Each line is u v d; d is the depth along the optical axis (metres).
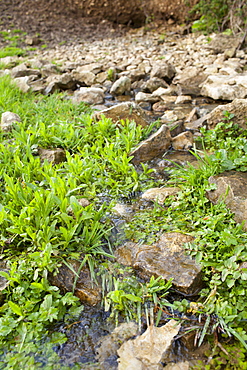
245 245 2.37
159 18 11.38
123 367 1.86
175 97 5.84
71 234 2.45
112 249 2.64
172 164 3.79
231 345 1.96
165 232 2.71
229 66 6.66
